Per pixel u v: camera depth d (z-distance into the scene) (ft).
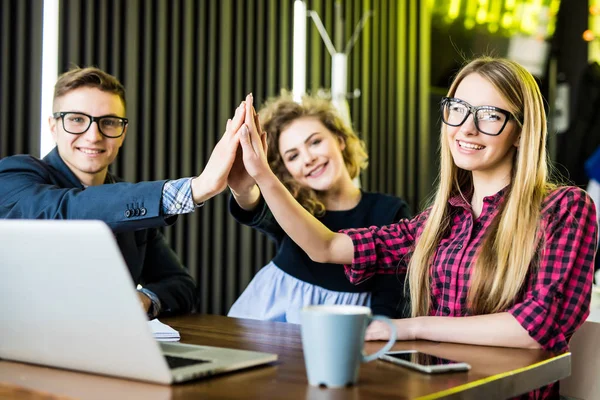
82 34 10.46
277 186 5.12
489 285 4.85
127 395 2.84
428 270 5.35
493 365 3.61
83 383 3.07
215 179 4.75
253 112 4.99
